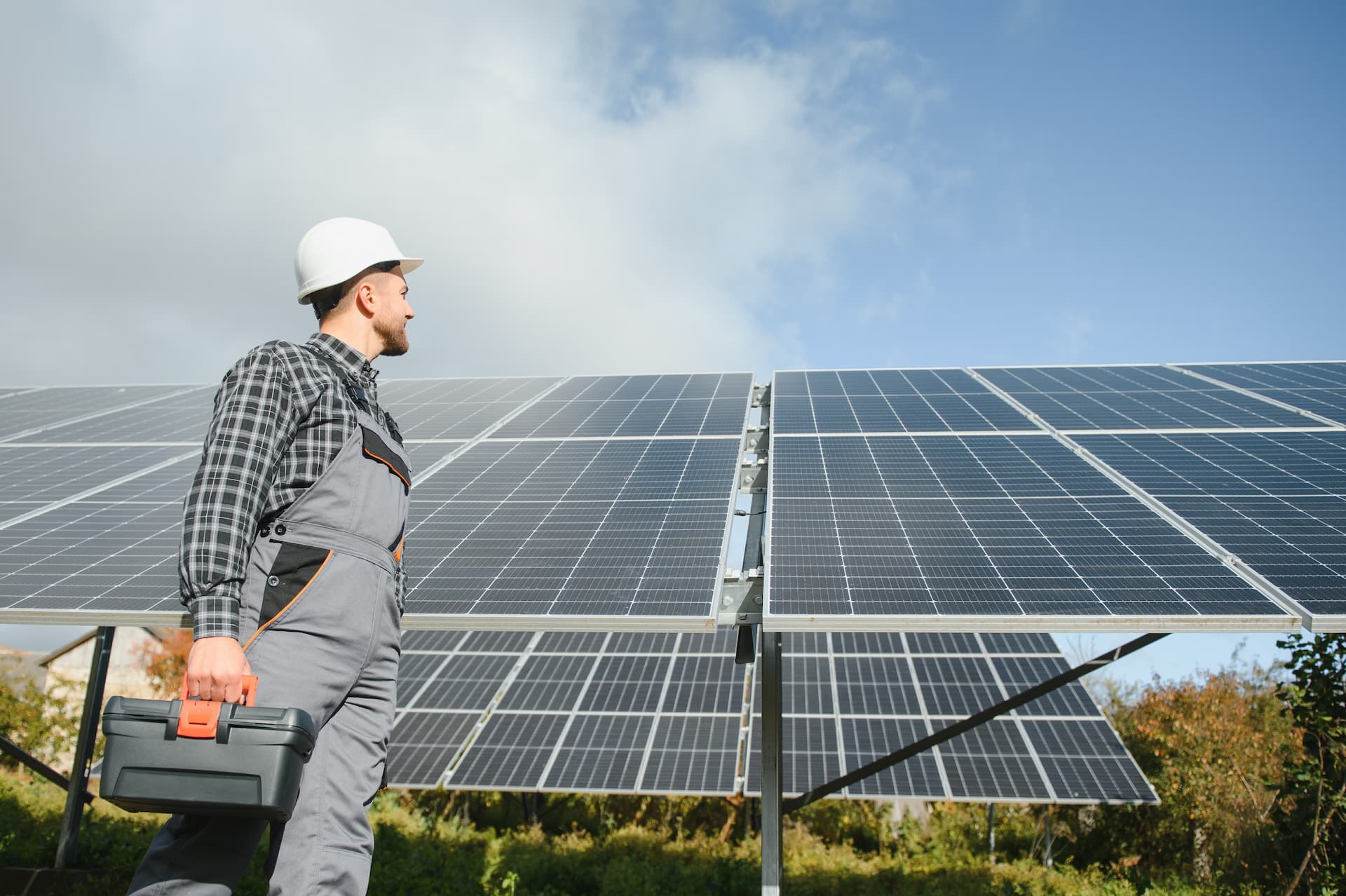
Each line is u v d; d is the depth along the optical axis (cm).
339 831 292
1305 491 768
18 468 1025
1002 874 1587
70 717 2303
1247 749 1712
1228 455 866
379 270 357
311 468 305
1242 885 1337
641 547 729
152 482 958
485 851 1606
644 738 1548
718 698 1631
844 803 2042
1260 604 586
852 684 1667
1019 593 614
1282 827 998
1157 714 1966
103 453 1066
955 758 1526
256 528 292
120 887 1053
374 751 312
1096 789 1466
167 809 258
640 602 634
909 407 1104
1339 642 951
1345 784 938
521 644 1845
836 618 590
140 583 712
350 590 301
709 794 1423
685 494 836
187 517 277
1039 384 1197
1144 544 682
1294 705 976
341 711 308
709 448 961
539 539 758
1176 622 573
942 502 781
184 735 250
